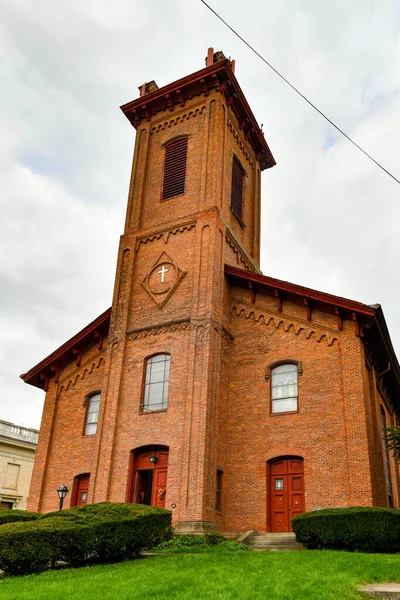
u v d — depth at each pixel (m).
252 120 31.30
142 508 16.52
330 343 22.62
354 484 20.02
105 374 25.03
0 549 13.71
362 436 20.55
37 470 27.12
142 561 15.13
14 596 11.40
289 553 15.99
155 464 22.39
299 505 21.14
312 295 23.12
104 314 27.47
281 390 23.12
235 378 24.09
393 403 30.33
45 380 29.42
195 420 21.56
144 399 23.70
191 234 25.95
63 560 14.98
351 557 14.66
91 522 15.08
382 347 23.53
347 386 21.56
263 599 10.70
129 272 26.70
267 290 24.75
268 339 24.12
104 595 11.19
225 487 22.22
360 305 21.89
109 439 23.38
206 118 28.52
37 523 14.74
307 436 21.69
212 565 14.14
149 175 29.41
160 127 30.41
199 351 22.78
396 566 13.46
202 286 24.17
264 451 22.30
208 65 30.22
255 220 31.00
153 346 24.36
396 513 16.95
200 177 27.20
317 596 10.81
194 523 19.77
